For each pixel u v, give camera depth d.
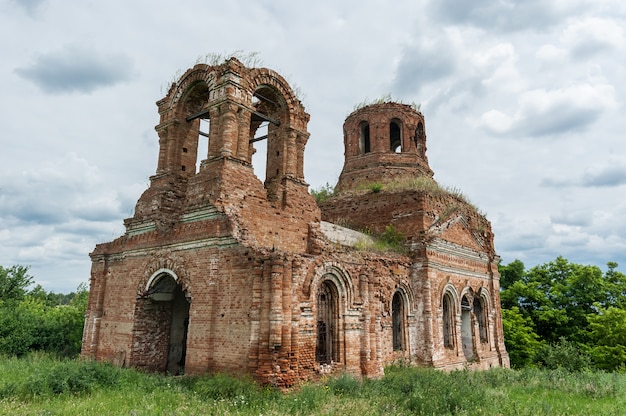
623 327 32.12
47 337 26.53
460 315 25.95
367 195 27.19
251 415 11.34
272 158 20.42
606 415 13.65
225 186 16.95
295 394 13.50
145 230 19.70
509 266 44.50
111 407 11.96
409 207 25.14
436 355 22.72
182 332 20.50
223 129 17.89
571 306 40.31
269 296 14.51
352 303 17.59
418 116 33.31
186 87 20.58
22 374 16.20
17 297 37.28
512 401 15.03
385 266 21.80
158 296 19.28
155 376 16.02
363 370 17.45
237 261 15.66
